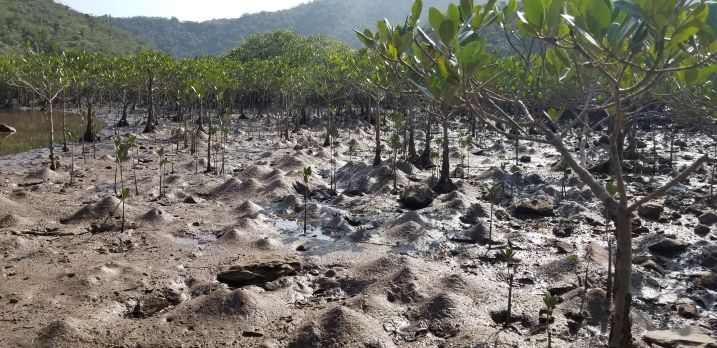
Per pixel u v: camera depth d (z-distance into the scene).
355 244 12.59
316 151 26.97
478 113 5.06
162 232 13.18
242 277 10.13
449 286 9.62
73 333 7.78
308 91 43.97
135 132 35.19
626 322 5.70
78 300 9.08
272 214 15.31
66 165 21.84
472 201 16.34
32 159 24.12
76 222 13.73
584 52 4.45
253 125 43.53
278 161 23.12
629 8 3.78
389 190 18.03
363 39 5.59
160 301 9.33
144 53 36.53
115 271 10.41
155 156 24.67
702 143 30.41
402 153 25.47
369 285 9.93
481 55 4.21
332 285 10.13
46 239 12.36
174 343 7.79
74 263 10.82
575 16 4.19
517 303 9.05
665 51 4.74
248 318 8.43
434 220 14.51
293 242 12.70
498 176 20.36
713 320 8.61
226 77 40.59
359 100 47.75
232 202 16.61
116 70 41.12
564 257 10.92
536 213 15.19
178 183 18.75
